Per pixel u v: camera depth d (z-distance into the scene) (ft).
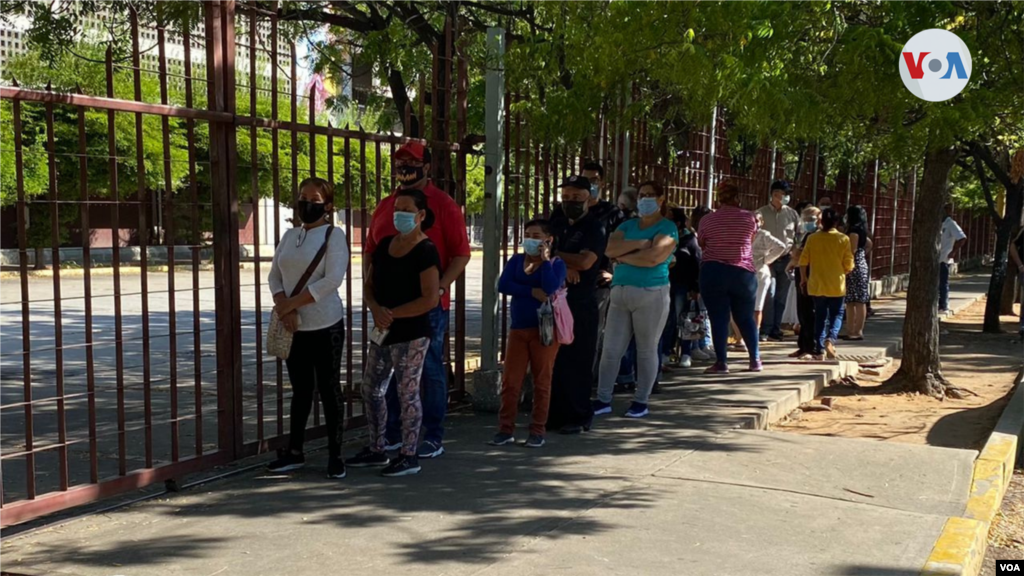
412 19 34.06
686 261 32.22
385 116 38.88
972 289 85.30
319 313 18.72
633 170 33.83
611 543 15.48
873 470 20.56
